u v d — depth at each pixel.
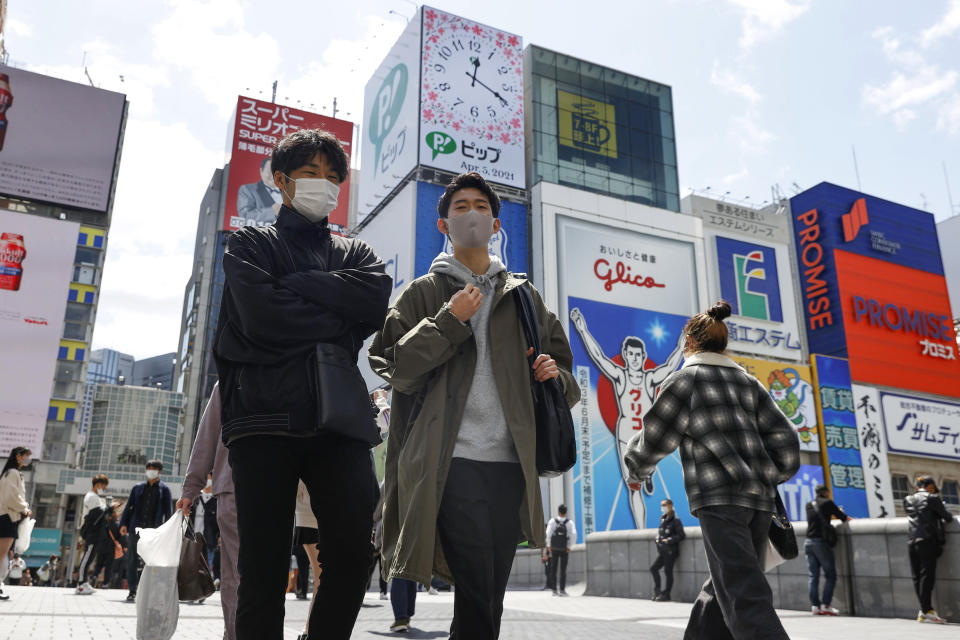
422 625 6.13
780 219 39.06
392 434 2.52
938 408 37.25
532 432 2.36
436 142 32.38
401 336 2.51
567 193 33.12
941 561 7.32
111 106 44.09
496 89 34.44
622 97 37.72
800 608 8.80
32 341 39.22
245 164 42.78
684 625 6.20
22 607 6.75
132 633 4.74
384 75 36.81
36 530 50.59
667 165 37.56
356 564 1.98
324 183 2.23
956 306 49.56
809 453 32.94
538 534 2.27
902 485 34.47
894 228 41.03
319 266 2.21
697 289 34.03
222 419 2.05
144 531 3.61
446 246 31.50
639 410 30.23
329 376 1.98
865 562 8.13
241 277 2.00
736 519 2.74
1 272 39.41
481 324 2.52
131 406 98.44
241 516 1.95
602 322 31.34
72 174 42.12
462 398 2.36
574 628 5.91
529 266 32.56
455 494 2.25
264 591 1.91
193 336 66.50
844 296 37.91
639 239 33.69
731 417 2.89
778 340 36.28
